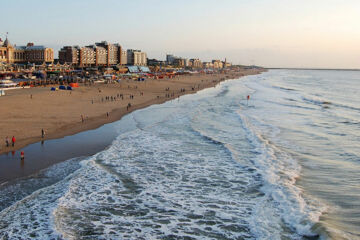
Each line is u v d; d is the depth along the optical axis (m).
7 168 24.02
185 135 35.28
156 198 19.11
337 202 18.22
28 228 15.45
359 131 37.81
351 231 14.87
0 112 43.94
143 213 17.25
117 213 17.20
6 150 28.62
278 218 16.44
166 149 29.67
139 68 190.25
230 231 15.33
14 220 16.20
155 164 25.33
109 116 47.78
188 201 18.72
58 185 20.88
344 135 35.59
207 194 19.69
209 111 54.06
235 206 18.00
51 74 120.75
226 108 58.06
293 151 29.00
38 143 31.34
